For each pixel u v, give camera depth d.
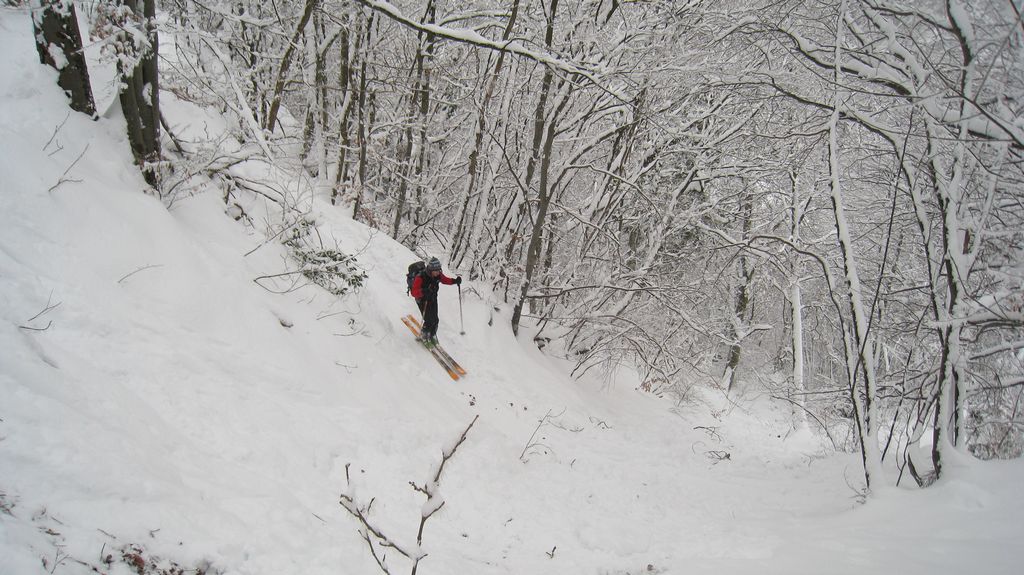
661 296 11.58
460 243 10.98
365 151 10.73
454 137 13.42
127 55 5.29
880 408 8.93
